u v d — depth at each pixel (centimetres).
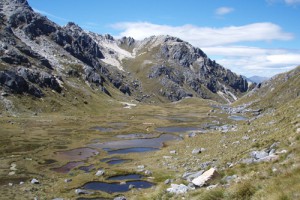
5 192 6084
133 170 7462
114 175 7288
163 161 7969
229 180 2566
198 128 17725
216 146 7431
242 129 8156
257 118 9112
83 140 13325
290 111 6325
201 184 2672
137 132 15962
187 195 2414
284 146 3366
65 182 6981
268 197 1642
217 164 4756
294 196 1531
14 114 18338
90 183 6819
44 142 12381
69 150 11269
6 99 19538
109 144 12694
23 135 13425
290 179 1753
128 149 11738
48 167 8812
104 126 17762
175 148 9294
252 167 2731
